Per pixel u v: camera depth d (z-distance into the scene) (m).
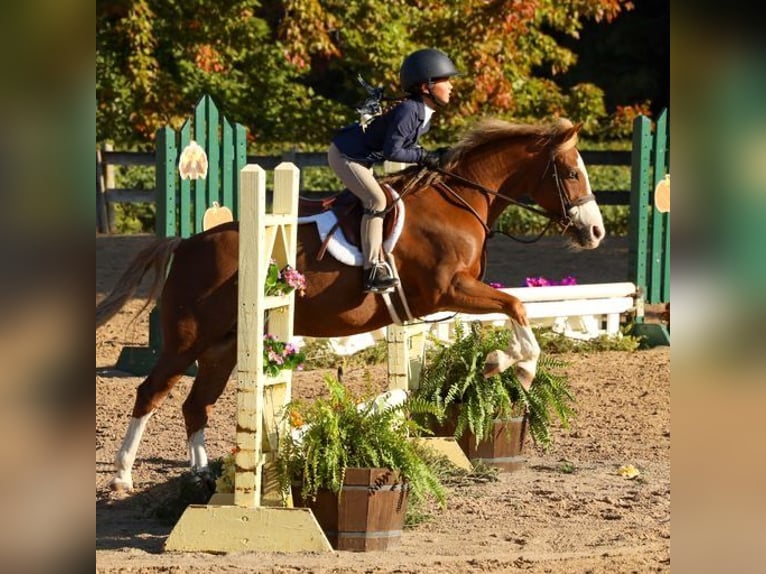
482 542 8.04
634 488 9.79
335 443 7.71
